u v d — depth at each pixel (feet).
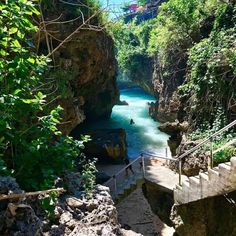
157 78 80.02
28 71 13.80
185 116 44.60
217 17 40.86
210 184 23.73
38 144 13.74
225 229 28.45
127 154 62.54
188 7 48.67
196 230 30.86
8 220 10.68
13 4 12.60
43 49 38.24
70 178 16.26
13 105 13.33
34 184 13.17
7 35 13.12
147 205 47.93
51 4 38.45
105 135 60.49
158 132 76.64
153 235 41.16
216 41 39.19
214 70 37.01
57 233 12.18
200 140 37.96
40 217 12.75
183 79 54.19
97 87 66.03
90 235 11.88
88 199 14.73
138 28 106.73
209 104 38.83
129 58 108.17
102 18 45.37
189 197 26.99
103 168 55.36
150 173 42.70
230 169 21.21
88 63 49.83
